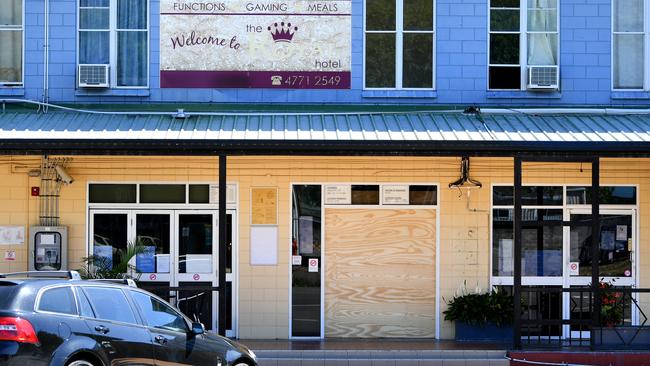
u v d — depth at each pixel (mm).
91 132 14070
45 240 15609
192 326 10422
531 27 16359
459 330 15609
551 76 16109
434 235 16141
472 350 14406
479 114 15688
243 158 16016
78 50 16078
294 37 16172
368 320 16078
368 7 16328
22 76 15961
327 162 16094
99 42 16172
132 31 16188
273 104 16094
